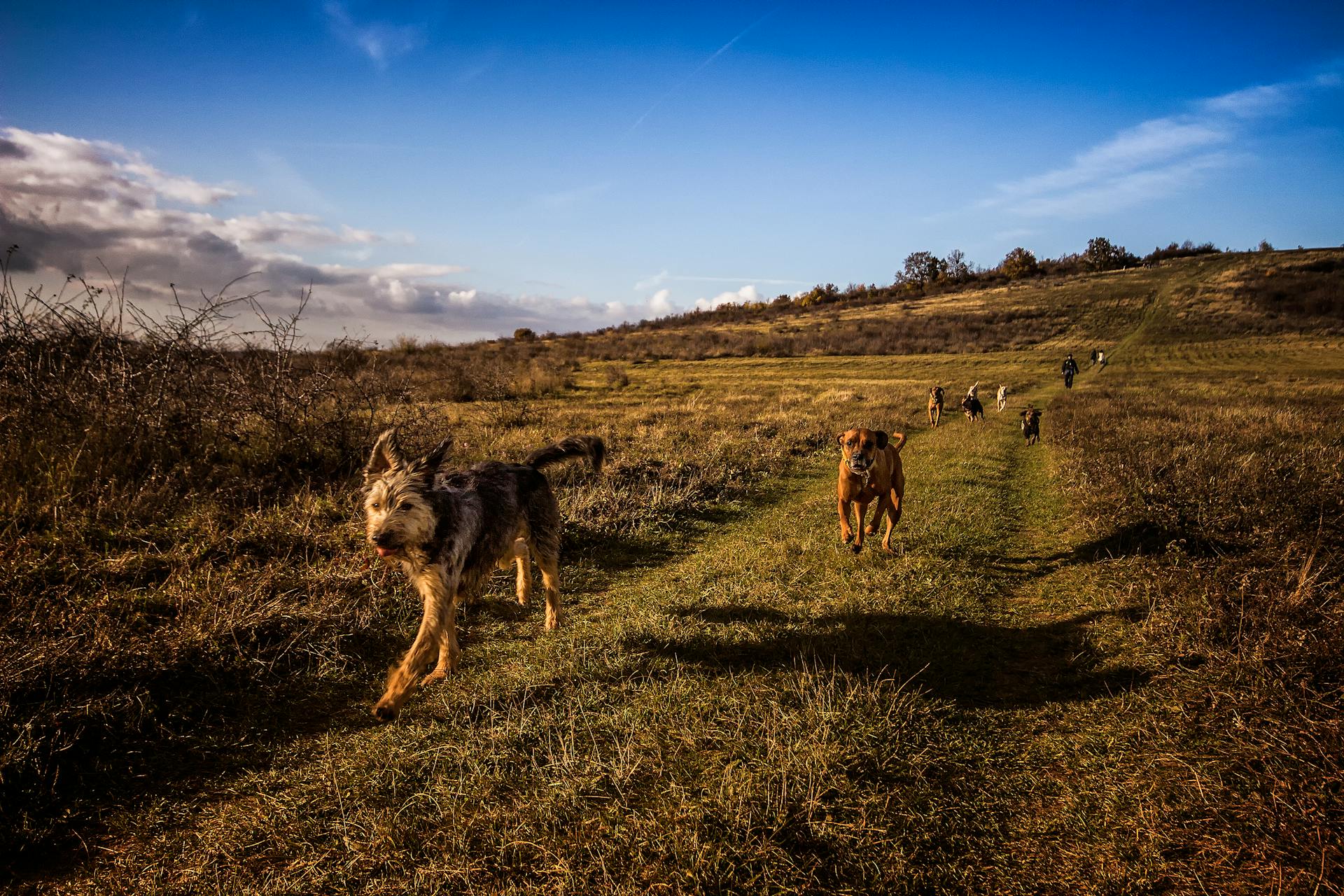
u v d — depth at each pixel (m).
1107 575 6.28
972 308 80.88
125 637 4.60
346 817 3.31
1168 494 8.16
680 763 3.68
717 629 5.38
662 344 61.78
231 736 4.08
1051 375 40.25
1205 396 24.70
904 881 2.89
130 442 8.42
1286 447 11.39
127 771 3.72
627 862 2.98
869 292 119.88
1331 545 6.10
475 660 4.98
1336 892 2.62
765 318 93.69
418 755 3.77
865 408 22.92
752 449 14.16
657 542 8.20
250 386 9.92
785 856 2.94
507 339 80.69
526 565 6.05
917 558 6.98
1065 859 3.00
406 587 6.08
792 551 7.46
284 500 8.12
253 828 3.28
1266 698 3.82
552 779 3.54
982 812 3.31
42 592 5.20
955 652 4.96
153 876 3.04
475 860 3.02
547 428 16.22
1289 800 3.10
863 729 3.83
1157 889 2.80
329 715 4.36
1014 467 13.10
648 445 13.93
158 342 9.14
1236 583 5.34
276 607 5.21
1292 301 66.88
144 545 6.33
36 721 3.71
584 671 4.68
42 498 6.86
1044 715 4.13
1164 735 3.74
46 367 8.71
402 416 11.69
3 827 3.20
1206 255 114.44
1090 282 94.25
